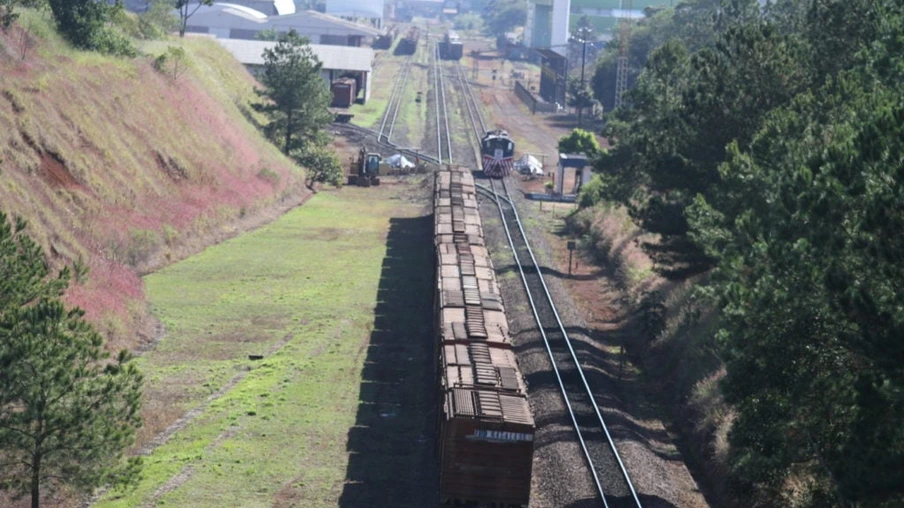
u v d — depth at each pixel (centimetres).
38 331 2381
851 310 2166
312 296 5294
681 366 4256
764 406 2527
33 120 5641
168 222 6128
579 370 4175
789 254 2353
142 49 8750
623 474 3139
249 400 3672
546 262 6456
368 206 8344
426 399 3806
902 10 3416
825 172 2314
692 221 3753
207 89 9106
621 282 5931
